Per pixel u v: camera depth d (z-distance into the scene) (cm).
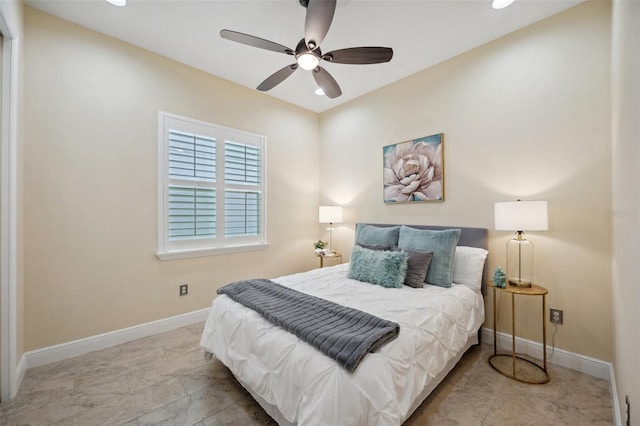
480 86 265
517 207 206
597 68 205
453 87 284
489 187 260
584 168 211
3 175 175
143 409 171
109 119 251
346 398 117
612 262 197
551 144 225
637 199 114
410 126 321
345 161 396
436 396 182
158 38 255
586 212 210
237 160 342
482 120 264
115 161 254
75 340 233
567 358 217
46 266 221
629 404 131
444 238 250
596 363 204
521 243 228
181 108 296
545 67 229
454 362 207
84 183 238
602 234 204
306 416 121
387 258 245
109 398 181
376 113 357
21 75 200
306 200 417
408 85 322
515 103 244
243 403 176
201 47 270
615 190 179
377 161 356
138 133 267
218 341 195
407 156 321
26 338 212
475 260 247
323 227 425
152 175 276
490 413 167
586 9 210
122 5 214
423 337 159
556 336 223
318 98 384
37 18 218
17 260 190
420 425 157
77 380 200
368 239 313
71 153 232
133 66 265
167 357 232
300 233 409
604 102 202
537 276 232
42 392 186
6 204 176
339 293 218
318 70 224
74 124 233
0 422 160
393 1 209
